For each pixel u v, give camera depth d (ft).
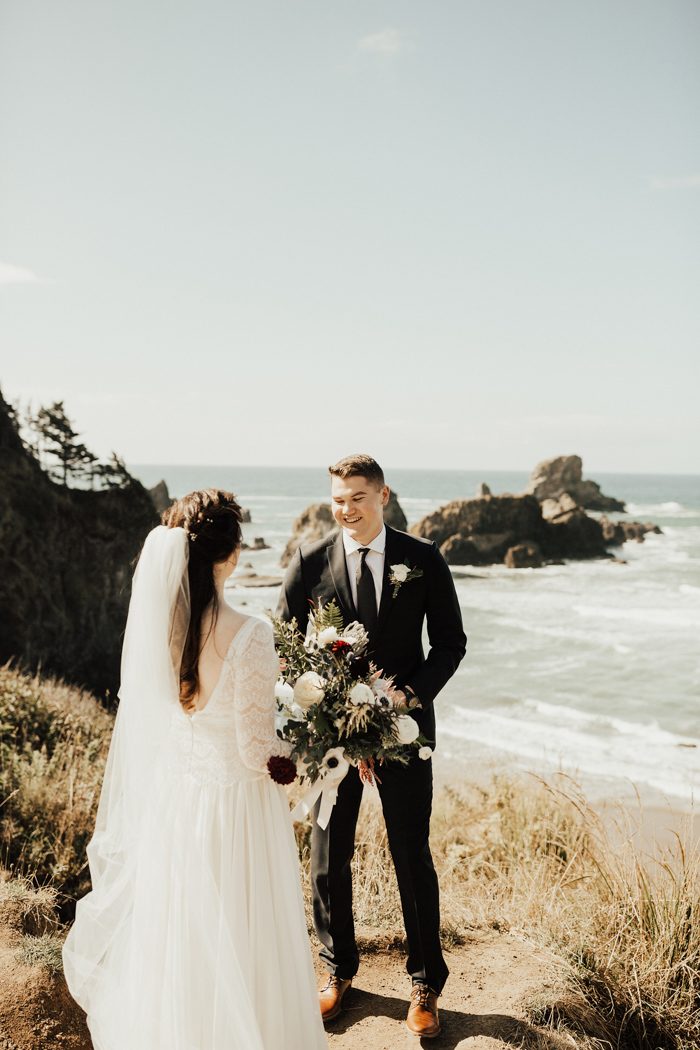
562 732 48.70
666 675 66.59
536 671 67.56
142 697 8.06
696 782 38.42
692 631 86.58
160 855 8.30
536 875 15.64
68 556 56.13
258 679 7.89
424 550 10.80
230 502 8.36
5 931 10.90
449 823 22.72
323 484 518.78
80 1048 9.36
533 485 255.50
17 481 56.03
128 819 8.61
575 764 41.45
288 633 9.72
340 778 9.07
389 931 13.01
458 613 11.04
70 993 9.59
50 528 56.03
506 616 95.45
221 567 8.21
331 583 10.92
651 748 45.47
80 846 14.84
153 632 7.93
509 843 19.26
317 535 140.05
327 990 10.94
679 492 447.42
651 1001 10.97
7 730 20.98
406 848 10.44
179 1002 7.88
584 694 60.08
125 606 58.65
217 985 7.74
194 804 8.22
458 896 14.98
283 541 188.44
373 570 10.74
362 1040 10.29
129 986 8.37
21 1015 9.34
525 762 41.60
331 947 10.96
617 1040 10.55
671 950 11.38
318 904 11.05
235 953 7.82
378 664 10.74
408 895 10.52
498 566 144.77
